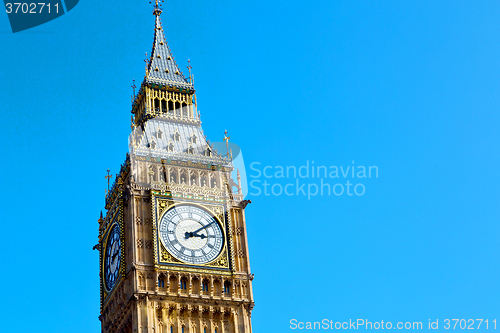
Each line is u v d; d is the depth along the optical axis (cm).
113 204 10775
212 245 10256
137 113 11731
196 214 10381
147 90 11494
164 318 9738
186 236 10200
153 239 10031
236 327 9912
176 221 10256
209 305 9931
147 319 9625
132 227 10106
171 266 9969
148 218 10231
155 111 11375
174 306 9806
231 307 10006
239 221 10575
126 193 10462
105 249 10788
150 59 11881
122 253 10106
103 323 10538
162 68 11825
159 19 12400
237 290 10119
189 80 11800
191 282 9975
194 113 11556
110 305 10388
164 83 11619
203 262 10112
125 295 9981
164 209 10269
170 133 11169
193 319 9850
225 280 10125
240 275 10206
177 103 11588
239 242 10444
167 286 9856
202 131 11362
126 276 9969
